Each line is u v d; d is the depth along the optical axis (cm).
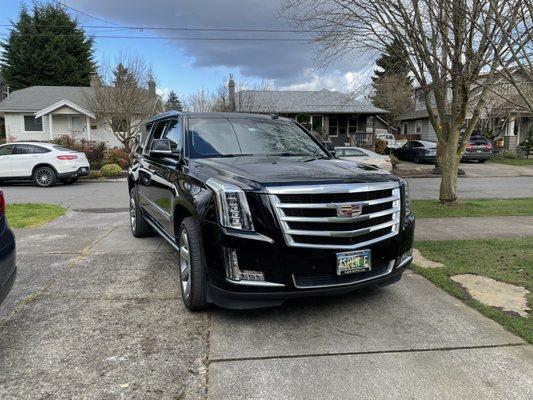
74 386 288
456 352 330
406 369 307
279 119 571
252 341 348
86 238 704
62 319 388
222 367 311
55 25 4253
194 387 287
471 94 979
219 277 357
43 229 783
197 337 355
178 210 453
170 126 560
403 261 408
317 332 363
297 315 397
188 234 393
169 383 292
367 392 281
